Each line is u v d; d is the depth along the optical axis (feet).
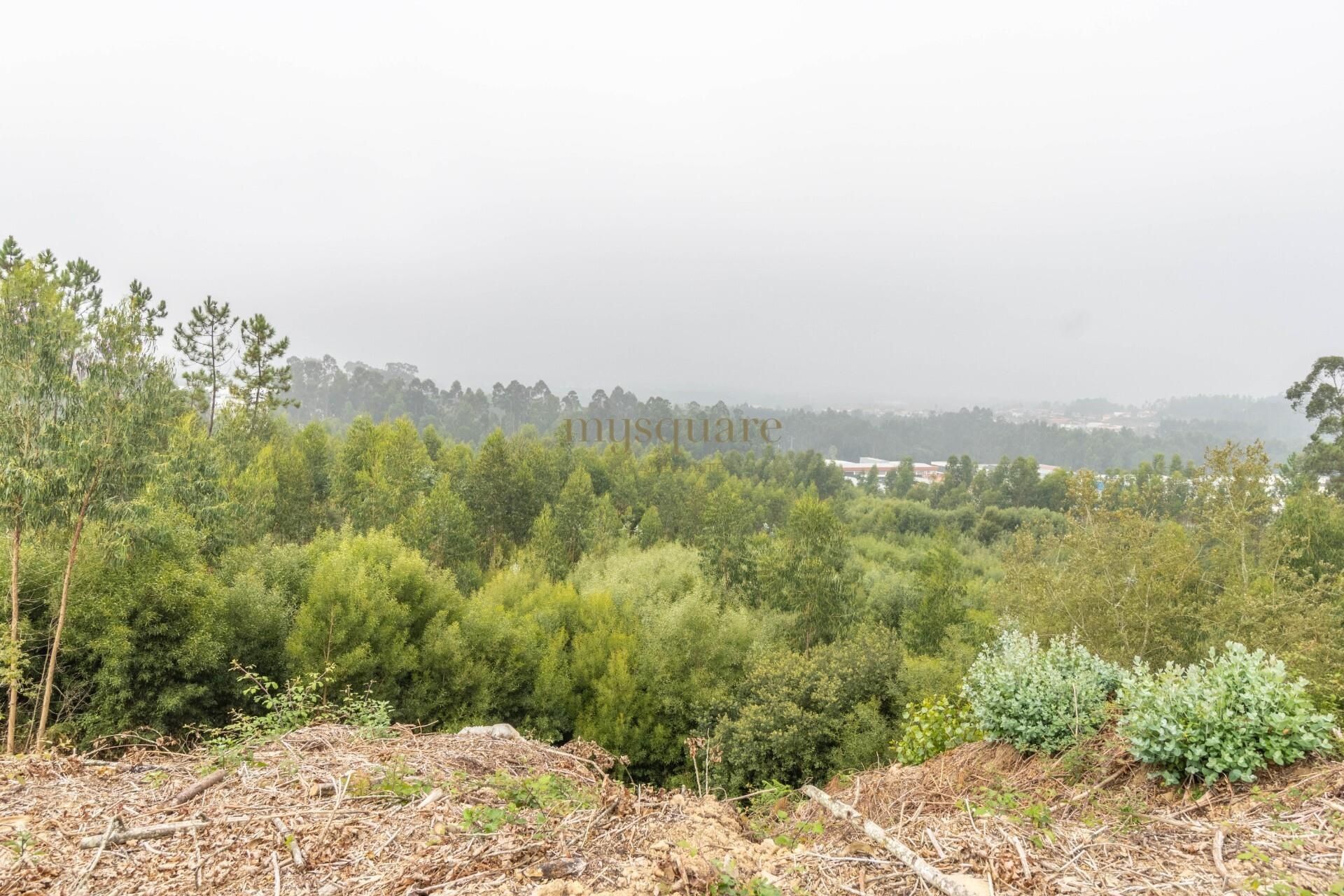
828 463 406.82
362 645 62.39
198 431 101.96
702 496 198.80
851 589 110.11
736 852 14.07
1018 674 20.65
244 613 58.44
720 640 87.45
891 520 265.13
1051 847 13.44
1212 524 69.51
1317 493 101.35
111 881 12.05
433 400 532.73
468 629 75.10
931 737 25.45
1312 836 12.53
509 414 546.67
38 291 41.32
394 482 133.69
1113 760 17.10
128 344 42.91
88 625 47.96
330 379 528.63
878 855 13.76
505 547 165.99
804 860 13.78
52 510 40.57
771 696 59.67
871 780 20.67
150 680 49.85
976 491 343.26
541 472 193.57
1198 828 13.62
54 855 12.69
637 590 113.50
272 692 58.49
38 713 46.42
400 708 66.95
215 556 70.90
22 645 46.26
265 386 150.00
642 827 14.67
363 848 13.17
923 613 102.63
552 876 12.34
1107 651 59.36
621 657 77.82
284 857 12.80
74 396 40.60
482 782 16.83
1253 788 14.35
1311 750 14.98
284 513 122.52
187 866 12.53
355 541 79.66
